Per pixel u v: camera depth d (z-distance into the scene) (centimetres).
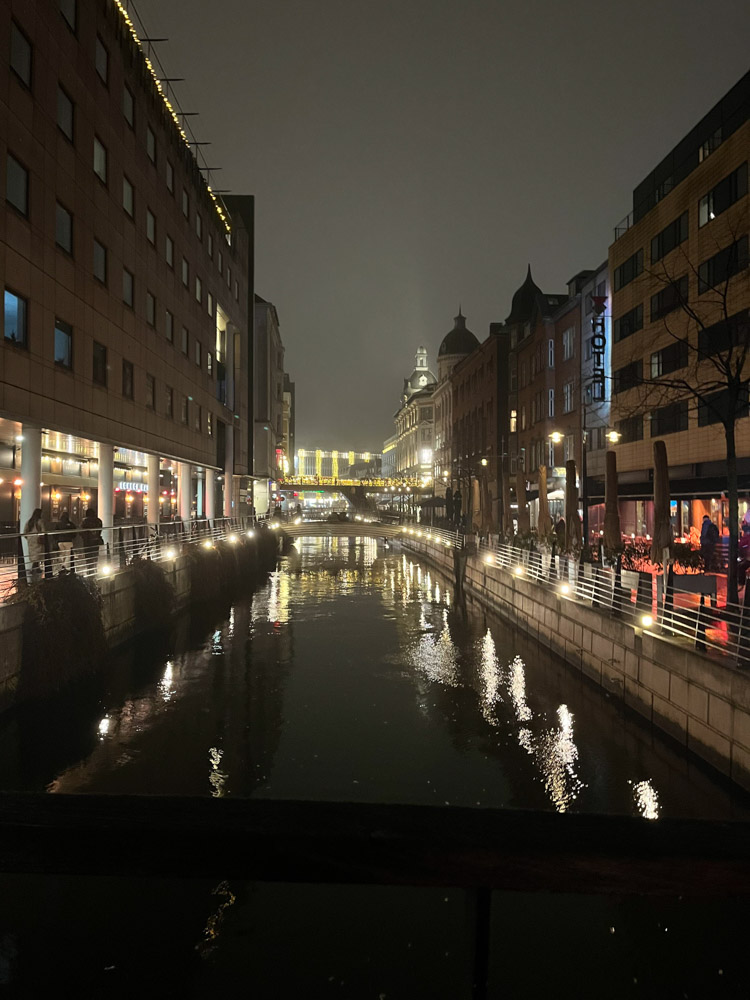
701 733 1313
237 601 3741
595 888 142
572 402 5138
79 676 1727
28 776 1348
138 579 2456
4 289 1908
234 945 693
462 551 4272
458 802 1246
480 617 3241
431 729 1638
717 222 2928
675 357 3325
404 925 749
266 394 7606
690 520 3291
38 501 2161
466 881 143
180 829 143
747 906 736
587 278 5209
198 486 5603
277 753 1484
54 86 2205
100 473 2830
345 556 6831
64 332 2303
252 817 148
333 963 658
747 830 148
